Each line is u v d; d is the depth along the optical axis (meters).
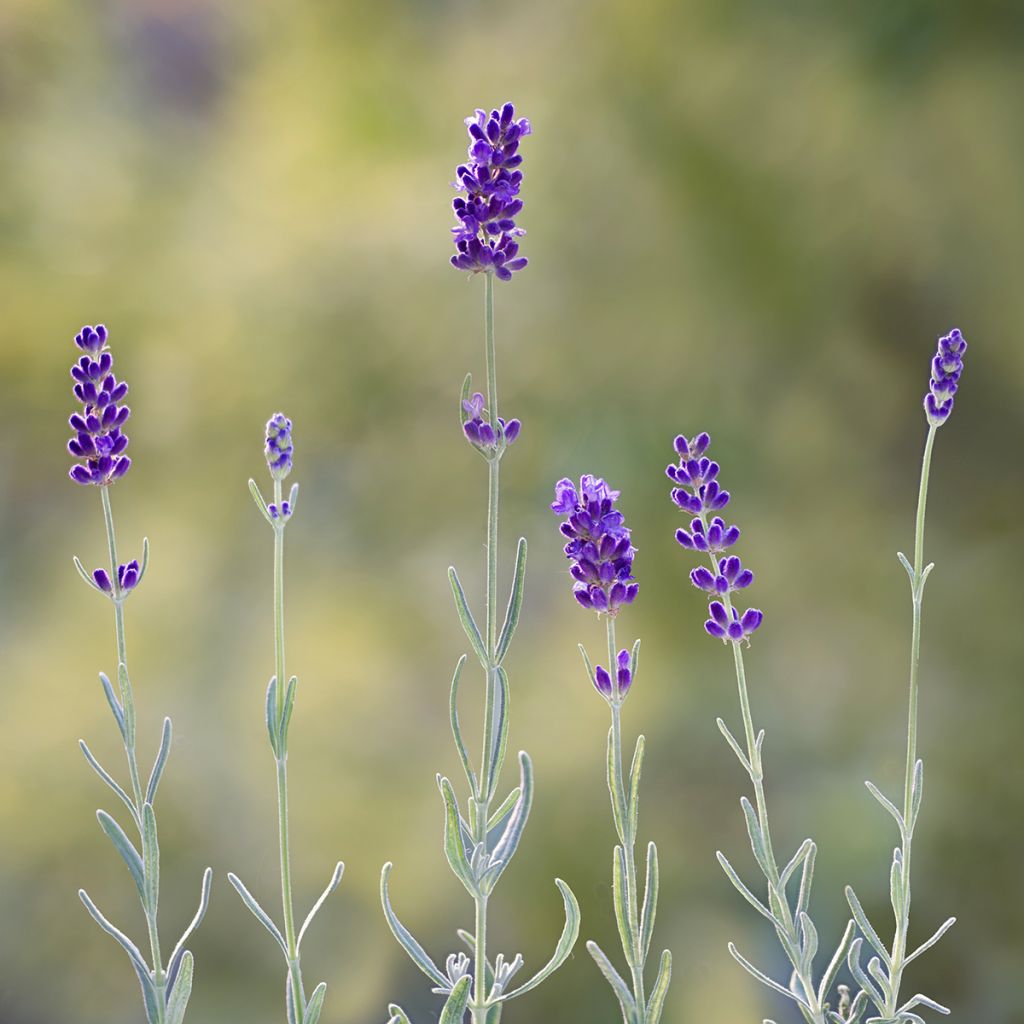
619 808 1.53
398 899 2.51
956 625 2.74
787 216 2.82
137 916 2.52
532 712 2.66
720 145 2.85
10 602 2.77
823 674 2.73
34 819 2.54
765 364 2.85
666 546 2.73
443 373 2.85
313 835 2.52
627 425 2.80
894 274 2.82
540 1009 2.48
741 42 2.86
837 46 2.81
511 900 2.54
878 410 2.83
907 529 2.79
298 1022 1.53
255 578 2.80
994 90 2.72
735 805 2.59
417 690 2.69
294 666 2.66
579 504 1.53
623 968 2.46
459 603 1.53
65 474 2.86
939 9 2.75
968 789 2.62
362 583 2.78
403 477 2.83
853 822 2.57
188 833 2.54
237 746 2.59
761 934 2.48
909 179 2.78
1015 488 2.78
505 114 1.53
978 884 2.58
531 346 2.85
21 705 2.62
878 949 1.54
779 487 2.82
